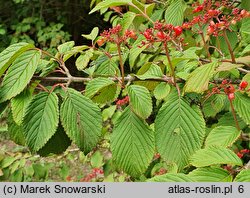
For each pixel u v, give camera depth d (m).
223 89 0.62
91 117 0.51
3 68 0.52
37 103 0.50
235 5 0.91
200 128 0.52
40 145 0.49
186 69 0.66
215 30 0.61
